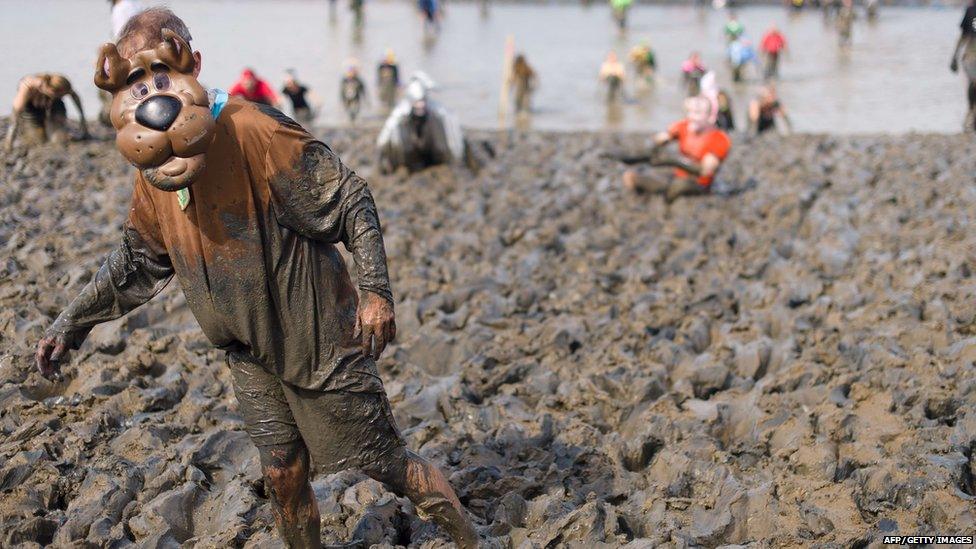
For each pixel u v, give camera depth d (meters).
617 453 5.04
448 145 12.59
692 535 4.21
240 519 4.29
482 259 9.15
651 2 55.59
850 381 5.78
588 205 11.03
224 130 3.23
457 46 34.41
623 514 4.37
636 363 6.31
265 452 3.68
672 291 8.09
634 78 27.75
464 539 3.86
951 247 8.86
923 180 12.26
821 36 38.66
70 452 5.05
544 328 6.94
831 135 17.11
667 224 10.32
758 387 5.82
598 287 8.14
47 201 10.45
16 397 5.61
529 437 5.28
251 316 3.40
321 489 4.59
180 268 3.43
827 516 4.29
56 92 13.50
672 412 5.55
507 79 20.30
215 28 38.38
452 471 4.87
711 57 32.16
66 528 4.25
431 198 11.43
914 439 4.99
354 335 3.42
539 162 13.90
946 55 32.53
